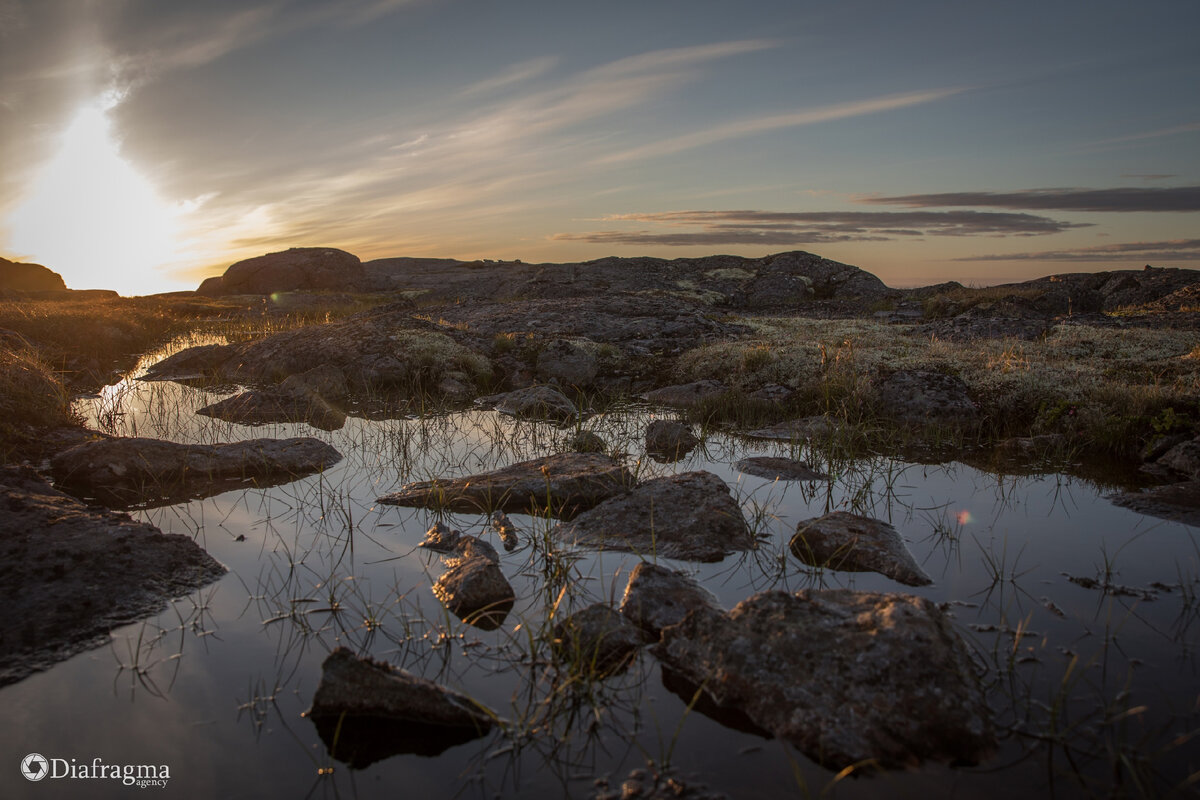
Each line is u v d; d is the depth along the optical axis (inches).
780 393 462.9
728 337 676.7
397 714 142.6
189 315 1066.1
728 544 227.0
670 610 178.2
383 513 262.4
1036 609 185.3
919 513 261.9
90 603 184.2
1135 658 161.0
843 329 736.3
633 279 1330.0
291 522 252.7
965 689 138.0
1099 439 349.4
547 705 147.6
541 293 1107.9
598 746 135.4
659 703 148.3
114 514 231.9
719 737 137.1
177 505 270.5
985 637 170.6
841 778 124.8
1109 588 197.2
